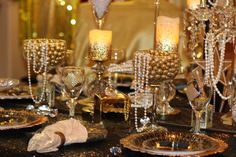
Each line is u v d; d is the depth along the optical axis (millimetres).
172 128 2230
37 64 2492
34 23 5371
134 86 2271
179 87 2812
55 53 2496
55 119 2316
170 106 2516
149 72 2141
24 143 1983
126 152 1860
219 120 2318
